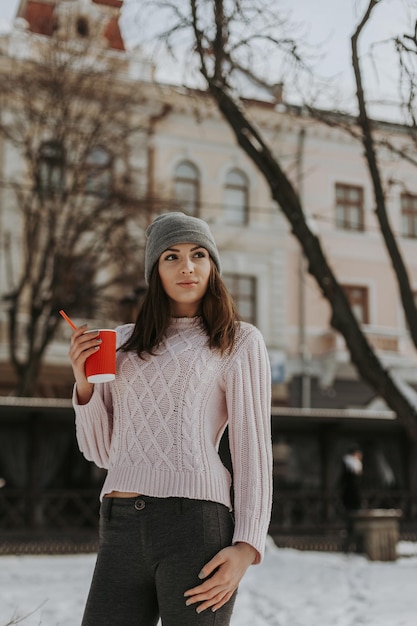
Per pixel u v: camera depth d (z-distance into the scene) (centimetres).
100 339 201
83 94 1733
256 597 720
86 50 1683
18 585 784
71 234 1745
